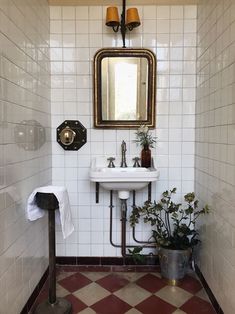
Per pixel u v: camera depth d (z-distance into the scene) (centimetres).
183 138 236
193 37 230
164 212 237
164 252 212
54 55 231
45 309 174
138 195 240
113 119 233
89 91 233
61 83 233
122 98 231
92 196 240
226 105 165
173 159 238
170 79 232
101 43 230
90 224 242
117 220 242
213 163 188
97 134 236
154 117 232
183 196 239
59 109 234
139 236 242
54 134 236
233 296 154
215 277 183
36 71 194
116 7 217
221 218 173
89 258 244
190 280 219
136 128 234
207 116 202
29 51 180
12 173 153
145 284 213
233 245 154
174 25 229
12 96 152
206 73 204
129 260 242
